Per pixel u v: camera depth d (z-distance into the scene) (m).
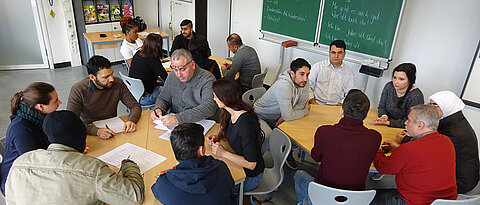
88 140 1.97
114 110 2.38
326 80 3.12
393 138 2.23
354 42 3.56
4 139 1.88
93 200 1.32
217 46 6.05
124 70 5.73
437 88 3.14
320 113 2.62
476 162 1.98
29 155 1.32
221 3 5.69
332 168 1.75
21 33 5.31
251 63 3.52
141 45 4.39
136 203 1.41
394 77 2.44
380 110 2.63
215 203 1.29
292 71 2.40
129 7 6.02
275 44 4.57
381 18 3.24
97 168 1.33
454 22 2.88
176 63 2.18
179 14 6.09
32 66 5.57
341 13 3.57
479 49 2.71
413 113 1.74
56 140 1.34
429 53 3.11
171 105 2.56
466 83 2.86
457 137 1.94
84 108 2.23
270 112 2.61
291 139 2.19
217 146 1.81
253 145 1.75
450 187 1.67
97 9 5.66
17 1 5.09
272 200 2.54
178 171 1.26
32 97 1.67
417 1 3.06
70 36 5.59
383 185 2.77
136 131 2.13
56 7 5.34
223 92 1.76
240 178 1.67
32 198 1.23
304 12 3.94
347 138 1.68
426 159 1.64
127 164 1.58
